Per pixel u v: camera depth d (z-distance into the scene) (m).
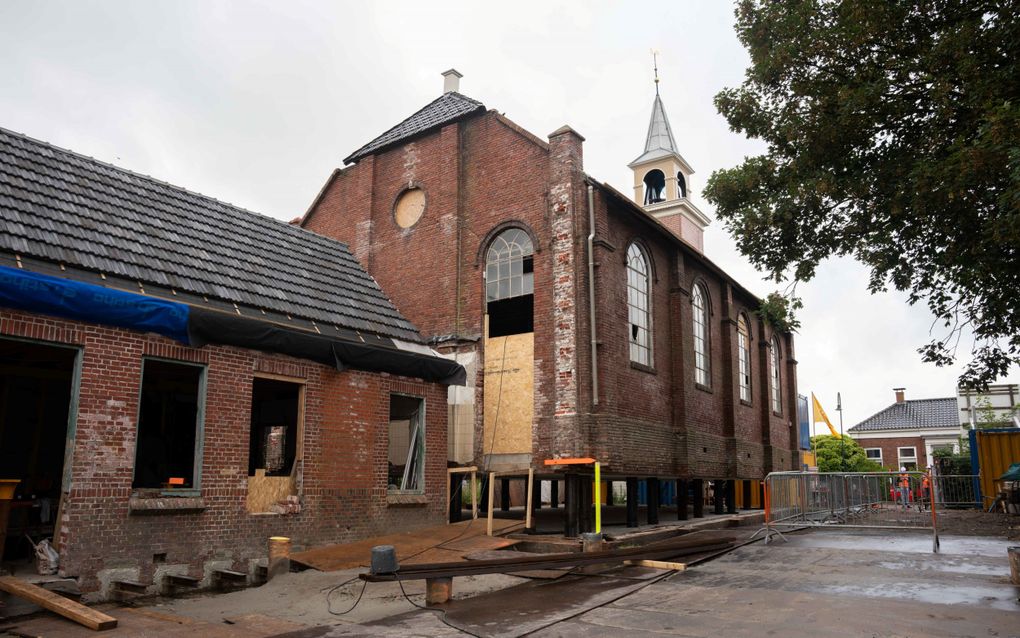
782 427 28.06
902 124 11.92
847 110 11.43
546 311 16.11
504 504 20.80
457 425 17.03
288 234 16.27
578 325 15.52
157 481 14.98
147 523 10.07
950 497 25.47
